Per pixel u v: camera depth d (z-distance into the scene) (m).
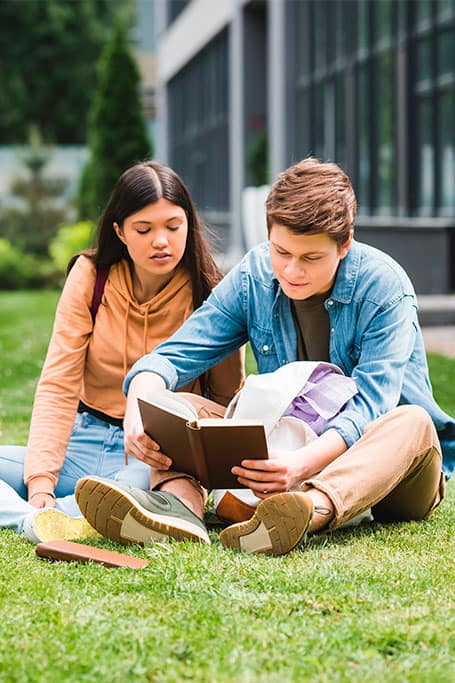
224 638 2.06
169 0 33.78
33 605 2.28
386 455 2.83
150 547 2.79
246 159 22.73
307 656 1.97
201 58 28.70
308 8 18.62
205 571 2.52
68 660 1.94
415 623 2.16
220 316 3.29
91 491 2.78
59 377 3.39
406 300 3.12
